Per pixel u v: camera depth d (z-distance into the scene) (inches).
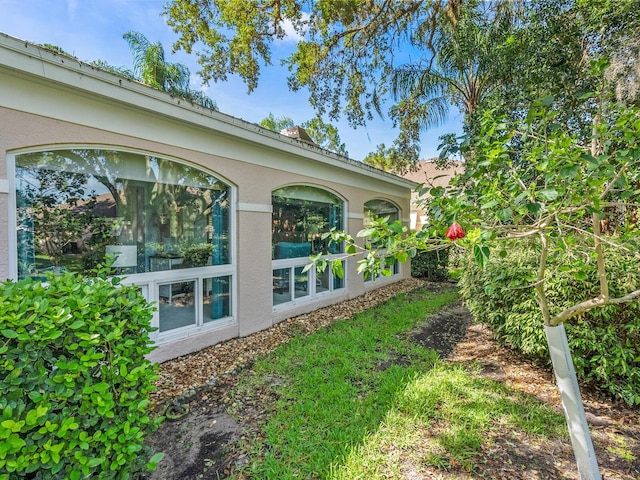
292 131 383.2
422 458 97.7
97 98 142.5
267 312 231.9
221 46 384.5
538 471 93.4
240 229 211.5
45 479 60.1
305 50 383.9
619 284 131.5
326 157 277.0
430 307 287.7
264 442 106.9
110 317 71.2
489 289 106.7
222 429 115.6
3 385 57.7
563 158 67.1
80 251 148.2
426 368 161.5
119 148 154.4
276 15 354.0
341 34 387.9
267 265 231.9
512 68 261.7
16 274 127.0
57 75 125.6
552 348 88.7
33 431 60.8
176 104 164.6
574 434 86.0
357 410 122.9
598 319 137.5
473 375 154.6
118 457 68.0
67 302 69.7
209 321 199.5
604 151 80.3
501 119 90.0
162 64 458.0
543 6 239.3
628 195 78.8
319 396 134.3
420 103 414.6
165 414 125.4
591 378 138.4
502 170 89.0
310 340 202.5
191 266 190.5
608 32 204.4
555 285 139.6
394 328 225.8
